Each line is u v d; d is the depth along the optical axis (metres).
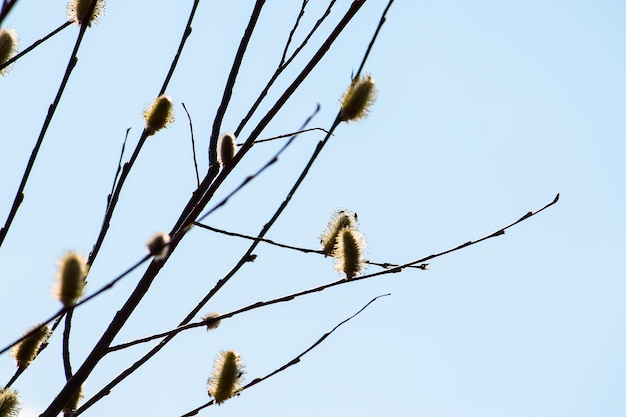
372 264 5.25
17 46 5.14
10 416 4.45
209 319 4.81
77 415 4.66
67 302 3.60
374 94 4.27
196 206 4.67
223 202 3.69
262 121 4.61
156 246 3.69
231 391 4.63
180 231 4.32
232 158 4.65
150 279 4.67
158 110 5.26
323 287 4.88
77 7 5.30
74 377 4.56
